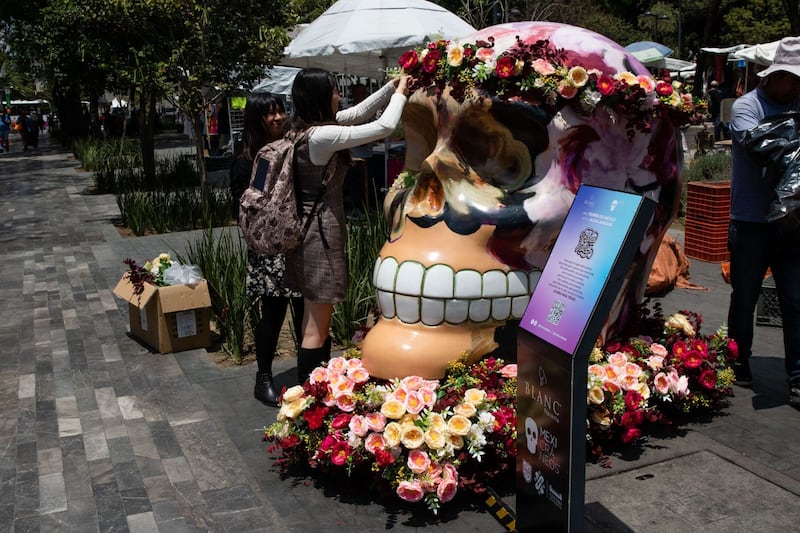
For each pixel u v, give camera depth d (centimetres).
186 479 334
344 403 318
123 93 1712
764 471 325
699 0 3856
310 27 950
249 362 488
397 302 335
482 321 331
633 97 331
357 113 378
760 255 399
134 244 911
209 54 998
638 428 351
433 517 299
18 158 2452
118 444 371
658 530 284
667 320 419
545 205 328
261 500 315
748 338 415
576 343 222
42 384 456
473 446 299
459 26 894
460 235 327
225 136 1752
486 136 339
